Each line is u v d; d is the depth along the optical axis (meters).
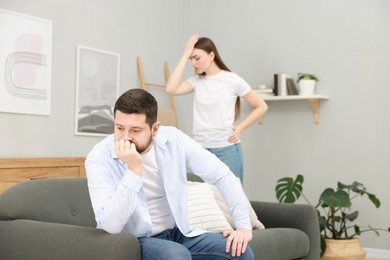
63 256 2.04
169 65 5.51
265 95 5.38
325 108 5.31
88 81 4.49
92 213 2.79
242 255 2.11
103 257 1.91
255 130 5.63
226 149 3.72
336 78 5.27
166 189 2.10
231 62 5.75
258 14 5.63
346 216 4.75
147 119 1.94
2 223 2.33
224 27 5.78
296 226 3.57
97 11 4.60
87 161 2.02
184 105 5.75
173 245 1.93
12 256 2.22
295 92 5.36
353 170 5.19
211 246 2.12
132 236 1.93
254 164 5.62
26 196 2.49
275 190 5.12
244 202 2.20
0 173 3.61
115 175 2.03
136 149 1.97
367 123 5.14
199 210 3.12
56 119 4.21
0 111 3.79
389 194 5.04
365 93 5.16
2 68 3.80
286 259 3.26
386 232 5.04
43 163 3.89
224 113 3.71
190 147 2.18
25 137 3.98
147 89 5.17
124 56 4.89
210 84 3.74
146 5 5.18
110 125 4.72
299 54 5.44
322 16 5.34
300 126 5.42
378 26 5.12
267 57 5.58
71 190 2.75
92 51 4.52
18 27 3.91
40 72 4.07
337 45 5.28
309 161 5.37
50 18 4.16
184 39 5.78
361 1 5.19
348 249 4.58
